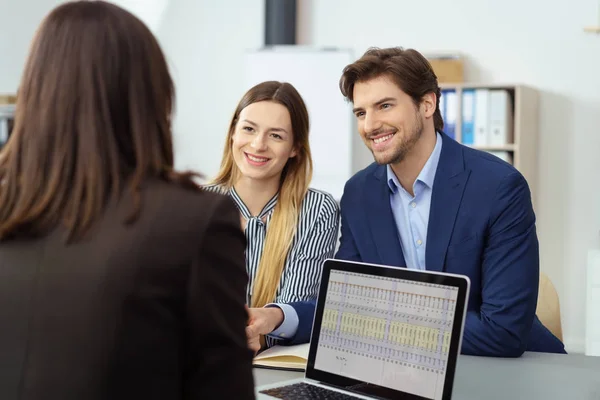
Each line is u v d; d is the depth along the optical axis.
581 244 4.84
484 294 1.89
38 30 0.93
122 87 0.90
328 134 5.08
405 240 2.06
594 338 4.19
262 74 5.15
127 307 0.82
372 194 2.09
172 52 5.71
